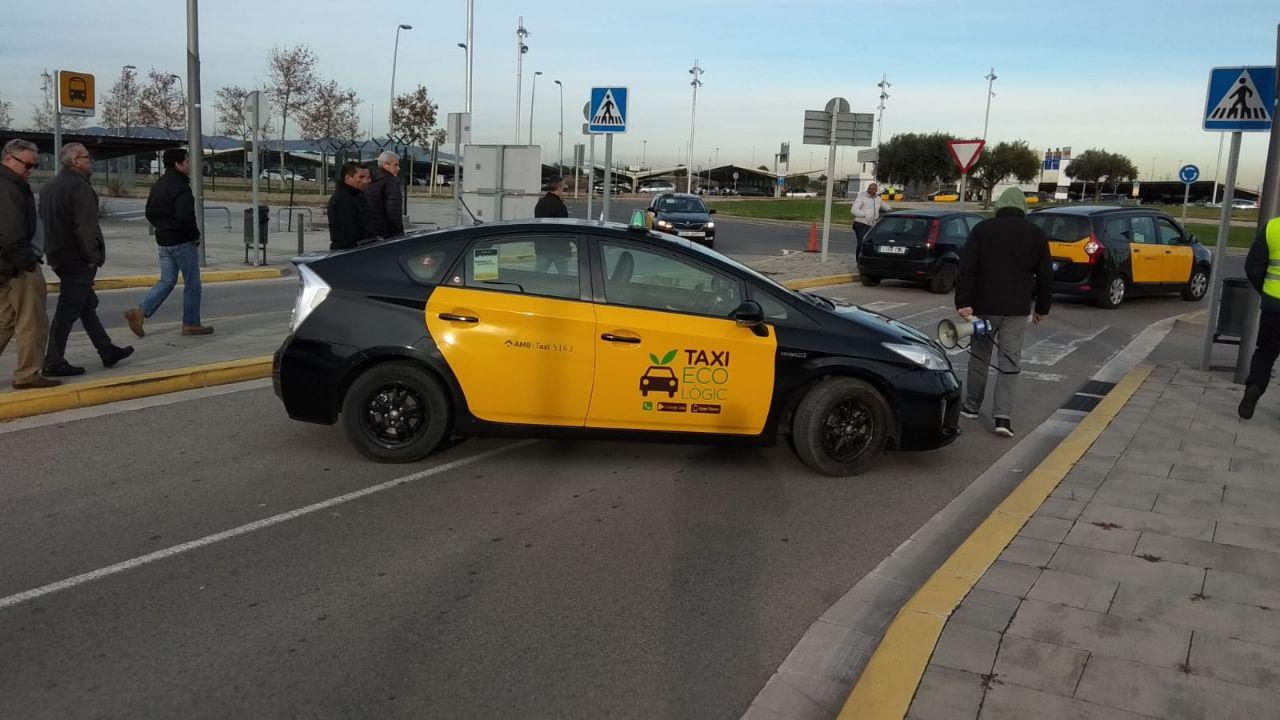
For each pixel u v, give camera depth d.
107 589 4.12
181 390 7.68
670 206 26.86
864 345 5.96
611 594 4.25
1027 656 3.50
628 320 5.73
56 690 3.31
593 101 13.41
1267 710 3.15
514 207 14.20
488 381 5.73
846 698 3.46
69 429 6.48
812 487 5.85
